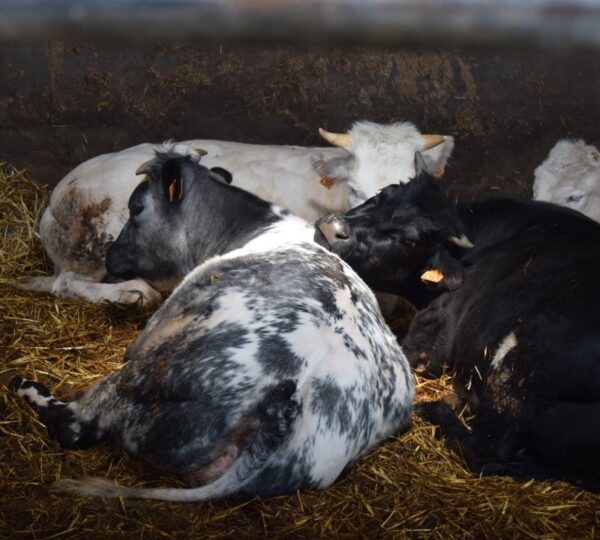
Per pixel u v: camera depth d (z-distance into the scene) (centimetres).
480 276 525
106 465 400
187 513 363
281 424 340
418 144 647
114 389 390
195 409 360
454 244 510
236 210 515
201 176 524
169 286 554
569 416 421
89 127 856
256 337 371
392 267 517
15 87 852
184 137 859
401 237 506
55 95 852
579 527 392
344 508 382
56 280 658
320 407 359
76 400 421
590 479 422
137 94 855
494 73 870
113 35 113
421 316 542
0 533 343
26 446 407
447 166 858
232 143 707
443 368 532
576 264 479
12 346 528
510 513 398
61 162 855
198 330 383
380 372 394
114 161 659
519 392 443
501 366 460
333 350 376
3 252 715
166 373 371
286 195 665
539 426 431
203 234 519
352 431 371
